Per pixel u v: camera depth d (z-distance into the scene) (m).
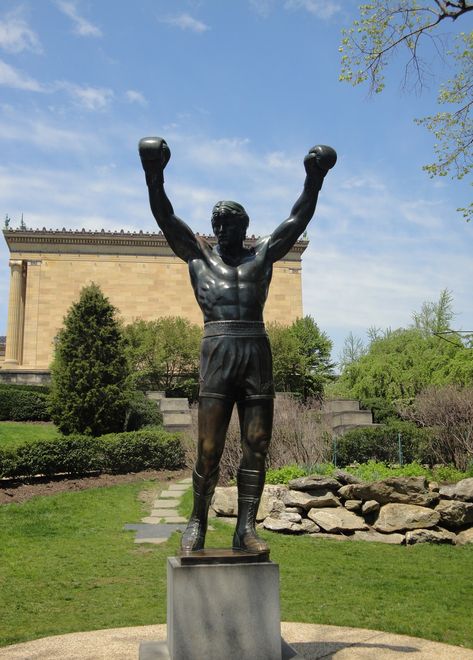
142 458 19.48
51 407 23.23
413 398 25.62
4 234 41.03
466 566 10.31
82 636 6.30
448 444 17.75
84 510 14.38
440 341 29.27
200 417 5.32
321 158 5.59
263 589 4.75
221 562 4.79
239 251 5.69
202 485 5.30
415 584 9.08
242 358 5.29
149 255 41.84
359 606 7.84
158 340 33.03
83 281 41.09
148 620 7.23
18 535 12.13
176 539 11.95
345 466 16.97
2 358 53.38
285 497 13.15
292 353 33.84
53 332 40.31
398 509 12.51
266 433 5.33
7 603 8.14
